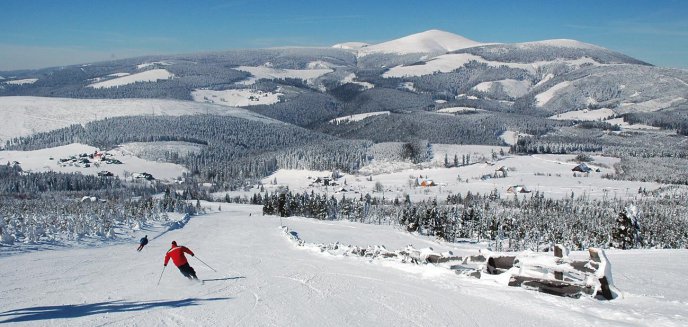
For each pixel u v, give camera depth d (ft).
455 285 48.73
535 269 46.65
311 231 194.39
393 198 538.06
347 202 386.52
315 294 45.52
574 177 647.15
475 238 273.95
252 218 288.92
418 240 175.42
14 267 67.46
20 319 35.94
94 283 53.52
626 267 73.20
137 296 45.21
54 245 103.50
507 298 42.39
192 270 53.98
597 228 269.23
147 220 197.77
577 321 35.22
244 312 38.34
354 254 78.54
